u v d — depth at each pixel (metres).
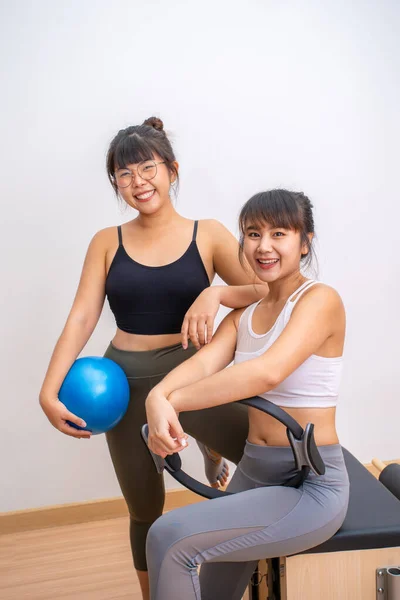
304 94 2.63
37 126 2.47
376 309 2.84
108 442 1.83
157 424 1.29
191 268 1.76
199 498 2.77
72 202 2.53
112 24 2.46
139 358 1.75
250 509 1.26
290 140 2.65
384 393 2.91
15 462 2.64
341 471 1.39
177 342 1.78
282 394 1.40
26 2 2.40
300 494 1.31
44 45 2.44
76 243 2.56
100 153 2.52
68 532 2.60
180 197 2.59
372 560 1.40
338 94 2.66
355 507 1.49
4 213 2.49
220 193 2.63
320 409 1.39
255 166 2.64
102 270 1.82
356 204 2.75
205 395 1.30
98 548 2.45
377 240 2.79
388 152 2.75
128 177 1.67
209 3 2.51
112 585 2.17
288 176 2.67
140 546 1.87
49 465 2.67
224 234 1.83
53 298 2.57
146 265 1.75
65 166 2.51
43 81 2.45
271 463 1.39
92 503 2.69
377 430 2.93
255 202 1.41
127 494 1.83
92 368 1.62
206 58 2.54
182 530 1.22
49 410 1.60
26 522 2.64
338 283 2.78
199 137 2.57
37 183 2.50
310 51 2.62
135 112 2.52
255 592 1.56
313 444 1.26
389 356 2.89
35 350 2.59
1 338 2.56
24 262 2.53
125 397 1.65
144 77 2.51
